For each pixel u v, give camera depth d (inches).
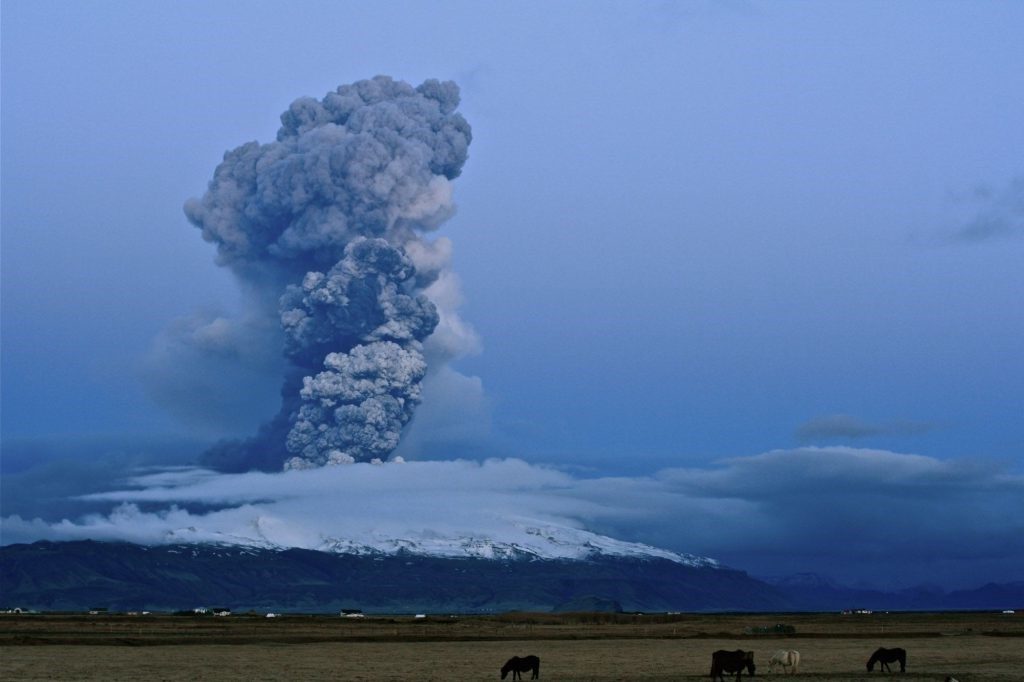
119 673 3661.4
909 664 4232.3
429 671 3870.6
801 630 7628.0
